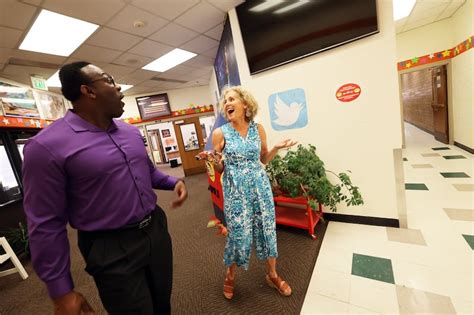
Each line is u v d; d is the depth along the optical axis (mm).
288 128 2543
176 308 1631
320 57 2207
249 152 1389
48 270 729
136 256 908
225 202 1443
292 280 1713
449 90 4695
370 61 1990
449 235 1924
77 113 873
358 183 2277
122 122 1028
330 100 2244
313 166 2174
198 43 3871
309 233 2271
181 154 6719
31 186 735
